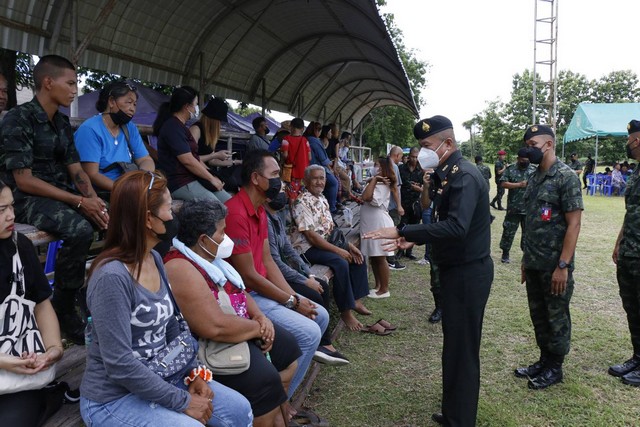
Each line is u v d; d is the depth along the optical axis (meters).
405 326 5.28
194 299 2.36
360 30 8.48
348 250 5.04
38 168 2.87
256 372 2.51
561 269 3.66
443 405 3.21
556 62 19.34
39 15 5.09
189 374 2.17
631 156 4.08
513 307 5.89
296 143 6.14
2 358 1.92
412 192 8.36
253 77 10.67
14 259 2.05
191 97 4.30
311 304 3.51
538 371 4.07
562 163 3.80
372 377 4.08
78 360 2.77
